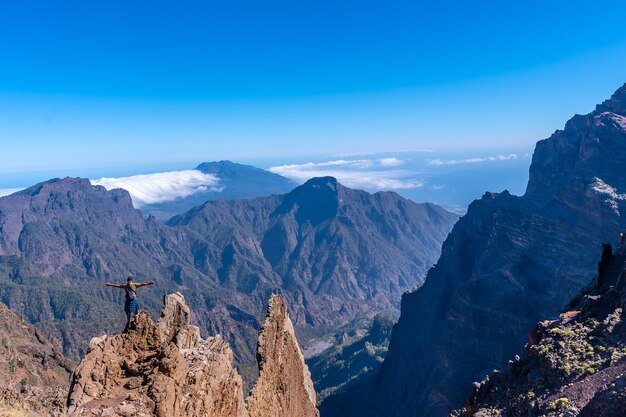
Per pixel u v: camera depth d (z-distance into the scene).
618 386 32.09
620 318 45.03
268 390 35.06
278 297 42.94
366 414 169.00
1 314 135.25
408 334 184.88
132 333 23.17
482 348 129.38
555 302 125.88
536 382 43.62
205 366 24.80
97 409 19.14
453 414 59.22
